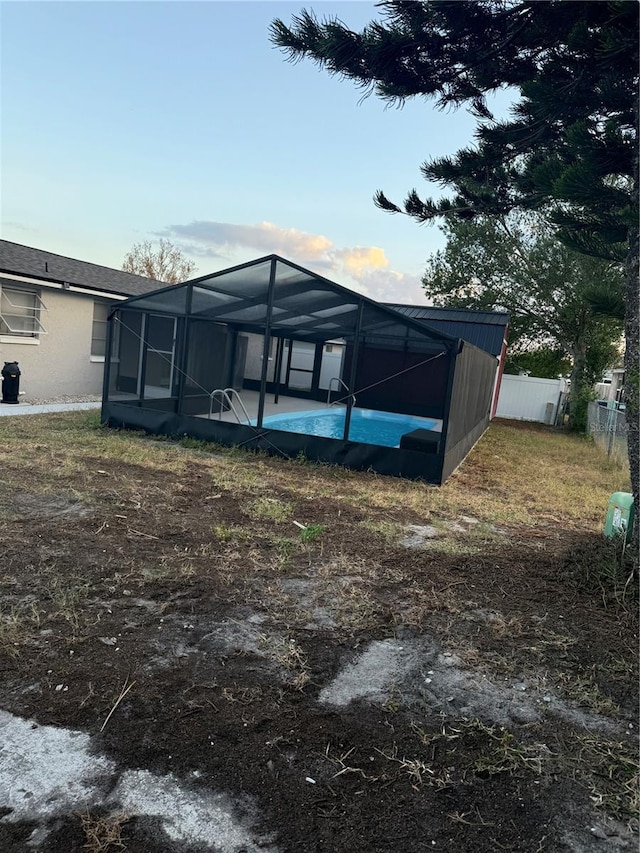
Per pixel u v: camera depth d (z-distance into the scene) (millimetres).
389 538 5637
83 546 4621
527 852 2039
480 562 5137
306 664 3219
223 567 4500
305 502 6793
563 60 4980
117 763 2314
